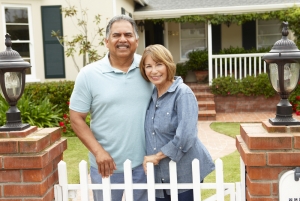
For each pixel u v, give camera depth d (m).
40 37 10.25
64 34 10.27
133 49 2.73
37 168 2.38
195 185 2.56
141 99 2.74
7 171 2.41
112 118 2.71
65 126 8.22
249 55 11.03
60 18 10.20
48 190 2.54
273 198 2.40
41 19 10.20
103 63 2.78
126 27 2.67
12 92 2.49
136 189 2.79
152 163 2.54
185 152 2.54
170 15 11.94
